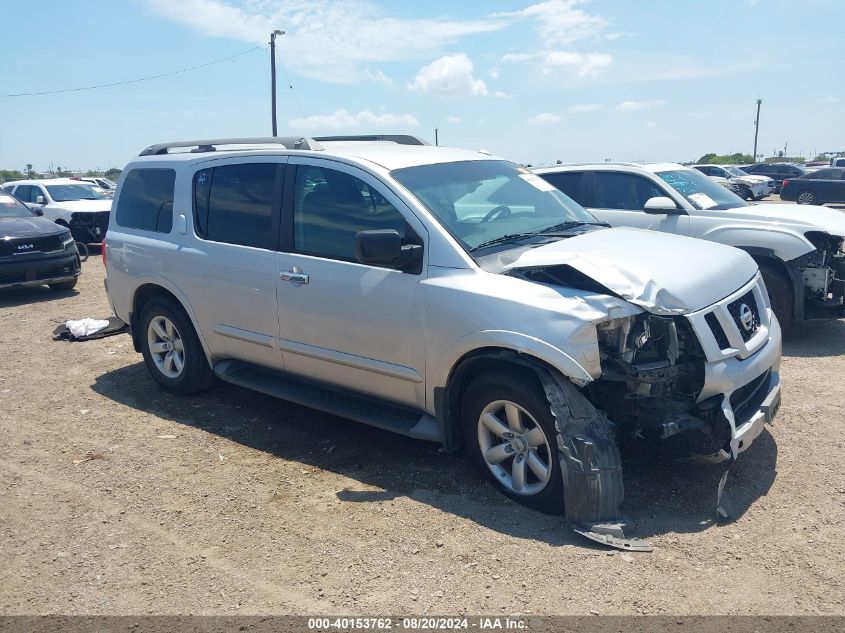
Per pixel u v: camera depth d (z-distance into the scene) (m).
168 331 5.99
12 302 10.73
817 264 7.24
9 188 18.67
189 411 5.74
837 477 4.30
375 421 4.54
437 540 3.73
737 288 4.19
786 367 6.52
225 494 4.34
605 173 8.66
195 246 5.50
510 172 5.29
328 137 5.89
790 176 39.81
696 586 3.28
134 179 6.20
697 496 4.09
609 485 3.67
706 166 37.06
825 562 3.44
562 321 3.69
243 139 5.58
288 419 5.53
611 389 3.83
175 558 3.66
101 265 14.63
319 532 3.86
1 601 3.34
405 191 4.42
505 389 3.92
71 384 6.51
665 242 4.51
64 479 4.59
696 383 3.80
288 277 4.83
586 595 3.24
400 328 4.30
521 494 4.01
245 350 5.31
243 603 3.28
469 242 4.26
